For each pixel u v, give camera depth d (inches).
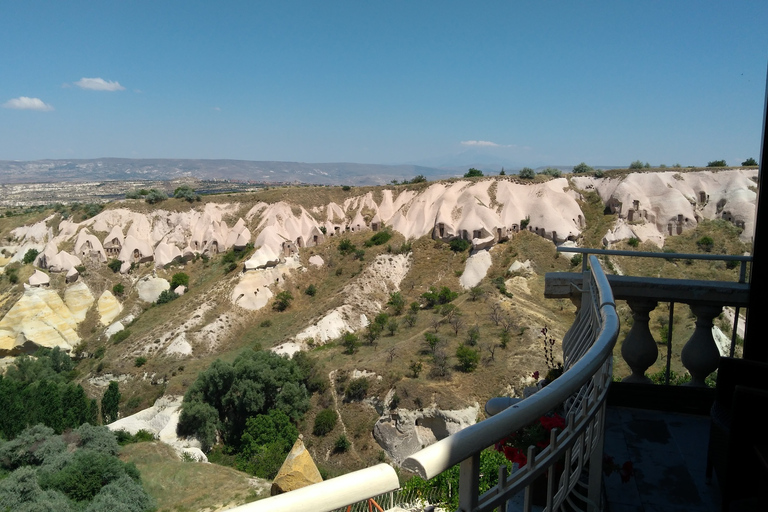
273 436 1205.1
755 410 120.2
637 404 205.0
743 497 125.4
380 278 1995.6
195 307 1871.3
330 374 1362.0
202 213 2426.2
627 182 2143.2
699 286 217.5
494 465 283.9
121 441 1189.7
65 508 751.7
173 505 832.3
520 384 1176.8
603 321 126.5
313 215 2421.3
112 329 1969.7
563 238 2020.2
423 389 1182.3
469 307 1601.9
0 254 2472.9
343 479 69.7
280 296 1942.7
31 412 1250.6
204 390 1346.0
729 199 1999.3
